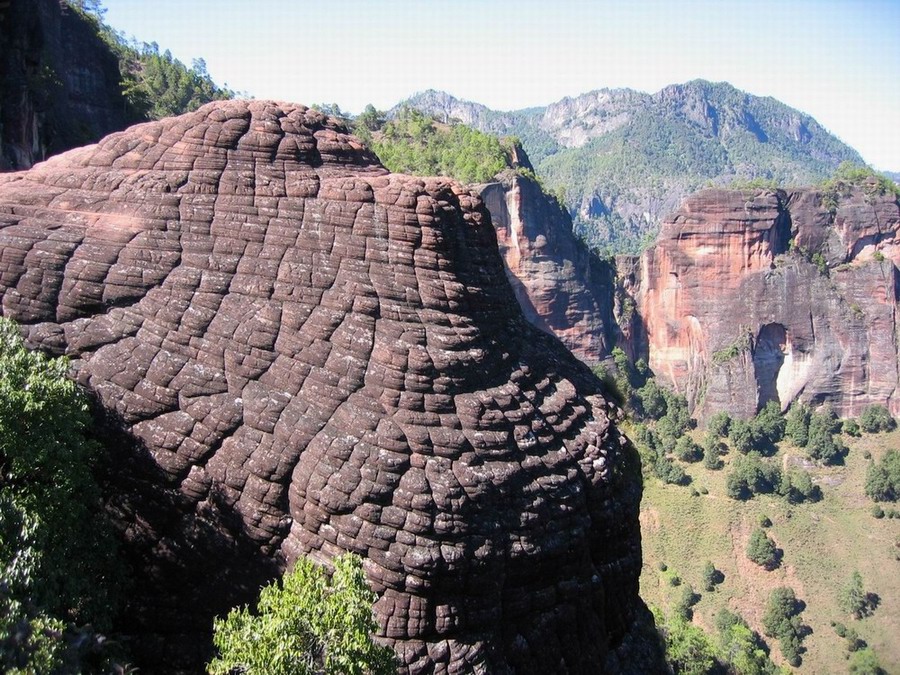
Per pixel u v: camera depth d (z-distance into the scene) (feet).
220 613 60.64
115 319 64.69
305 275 65.21
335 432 60.03
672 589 345.10
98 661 51.01
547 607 63.26
